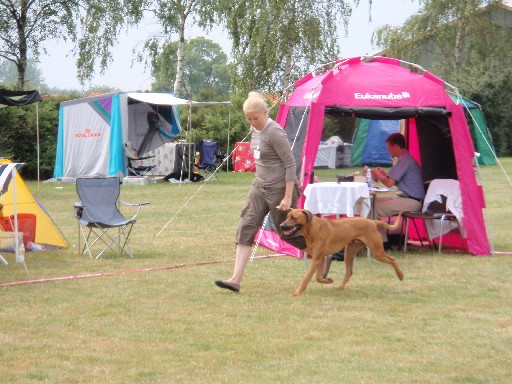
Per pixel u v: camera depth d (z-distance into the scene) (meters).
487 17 40.00
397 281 8.55
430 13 39.31
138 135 24.08
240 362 5.60
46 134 25.64
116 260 9.88
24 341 6.12
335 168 11.15
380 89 10.15
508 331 6.44
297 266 9.43
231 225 13.44
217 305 7.37
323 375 5.29
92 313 7.04
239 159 29.80
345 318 6.89
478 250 10.26
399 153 10.70
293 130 10.55
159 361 5.62
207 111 32.06
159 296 7.77
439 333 6.38
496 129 37.38
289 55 31.59
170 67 34.75
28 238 10.45
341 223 7.93
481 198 10.37
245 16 31.83
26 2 30.50
